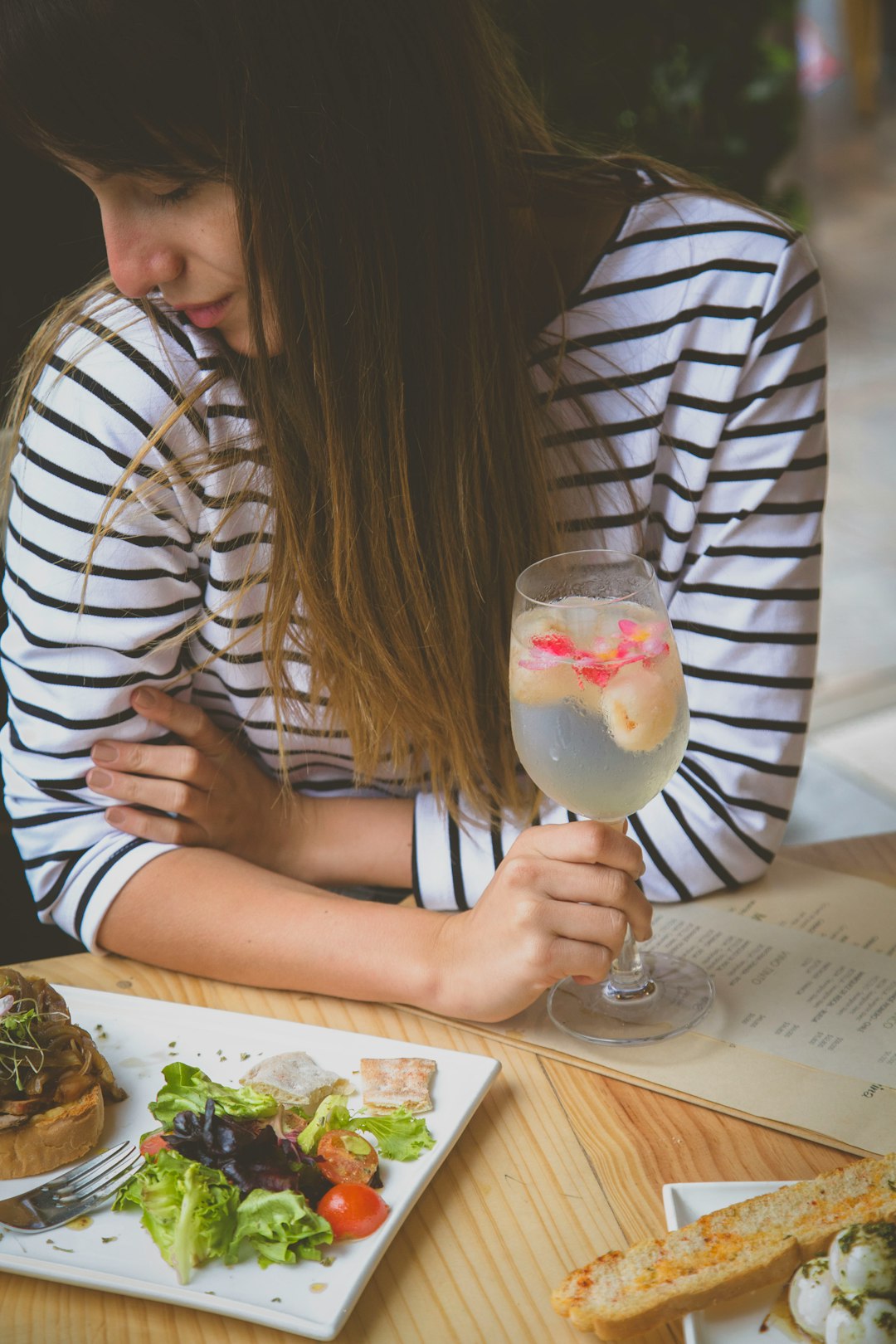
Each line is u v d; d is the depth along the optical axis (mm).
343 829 1184
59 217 1507
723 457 1144
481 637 1093
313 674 1116
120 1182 772
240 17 820
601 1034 895
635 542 1179
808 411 1137
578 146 1252
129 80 796
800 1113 807
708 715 1121
